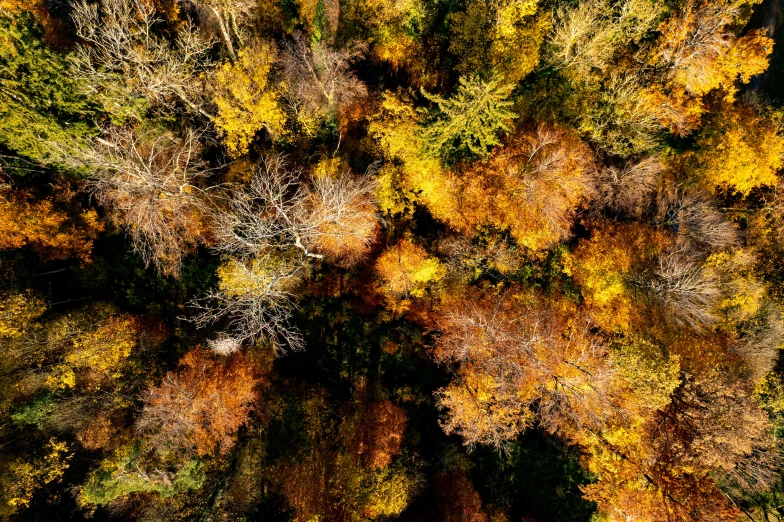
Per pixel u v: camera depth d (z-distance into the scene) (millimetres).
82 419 22109
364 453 24672
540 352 23844
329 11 26047
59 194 21594
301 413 25984
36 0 18828
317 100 25188
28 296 21156
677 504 22922
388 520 24672
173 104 23031
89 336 21953
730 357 23531
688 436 22703
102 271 24078
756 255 25859
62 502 23078
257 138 25469
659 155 26266
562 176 24156
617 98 25281
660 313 24125
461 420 24922
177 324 25453
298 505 23906
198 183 24594
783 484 24250
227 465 24484
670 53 23672
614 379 23516
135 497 24062
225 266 23828
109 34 18906
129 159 20172
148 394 22703
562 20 24109
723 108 26312
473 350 24516
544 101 26672
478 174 25062
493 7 25016
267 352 25984
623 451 24953
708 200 25719
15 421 20906
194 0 22000
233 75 22672
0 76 17578
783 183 26172
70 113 20250
